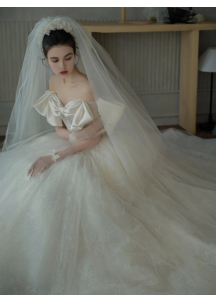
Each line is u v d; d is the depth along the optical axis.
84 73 2.44
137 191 2.13
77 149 2.13
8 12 3.54
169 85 4.16
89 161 2.07
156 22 3.60
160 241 1.86
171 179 2.37
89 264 1.67
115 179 2.08
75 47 2.07
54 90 2.26
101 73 2.11
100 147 2.20
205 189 2.30
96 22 3.64
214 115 4.36
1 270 1.70
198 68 3.82
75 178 1.92
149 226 1.93
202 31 3.96
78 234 1.76
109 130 2.13
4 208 1.89
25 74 2.30
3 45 3.64
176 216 2.02
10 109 3.89
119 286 1.58
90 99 2.16
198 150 3.02
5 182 2.07
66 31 1.99
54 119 2.28
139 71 4.04
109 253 1.71
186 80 3.90
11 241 1.75
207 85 4.22
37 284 1.63
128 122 2.27
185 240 1.84
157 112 4.26
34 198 1.85
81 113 2.11
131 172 2.13
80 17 3.71
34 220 1.78
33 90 2.35
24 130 2.50
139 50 3.95
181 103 4.14
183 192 2.28
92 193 1.88
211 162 2.75
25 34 3.64
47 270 1.64
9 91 3.82
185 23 3.54
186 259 1.73
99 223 1.79
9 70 3.74
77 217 1.79
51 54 1.99
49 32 1.97
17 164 2.13
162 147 2.74
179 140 3.18
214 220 2.06
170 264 1.71
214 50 3.65
